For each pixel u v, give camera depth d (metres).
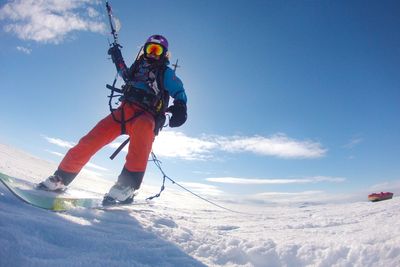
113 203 3.09
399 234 2.63
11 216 1.84
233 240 2.59
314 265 2.35
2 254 1.43
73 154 3.07
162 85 3.37
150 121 3.22
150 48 3.45
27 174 4.39
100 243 1.92
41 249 1.60
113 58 3.82
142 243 2.14
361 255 2.34
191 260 2.09
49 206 2.42
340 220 4.52
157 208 4.80
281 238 2.96
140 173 3.12
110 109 3.27
